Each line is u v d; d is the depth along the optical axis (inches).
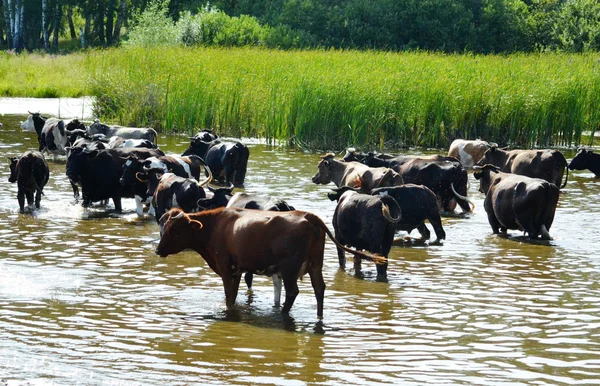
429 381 356.8
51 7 3297.2
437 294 490.0
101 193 723.4
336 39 2618.1
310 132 1147.9
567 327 431.8
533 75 1310.3
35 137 1162.6
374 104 1160.8
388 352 391.9
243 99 1256.2
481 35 2659.9
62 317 434.0
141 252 577.3
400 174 737.0
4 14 3358.8
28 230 636.7
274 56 1517.0
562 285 510.9
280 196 780.0
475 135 1205.7
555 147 1205.1
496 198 650.2
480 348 398.9
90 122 1296.8
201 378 356.2
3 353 381.1
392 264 561.6
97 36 3415.4
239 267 443.5
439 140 1202.0
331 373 364.5
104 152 722.8
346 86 1172.5
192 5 3115.2
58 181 863.1
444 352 393.1
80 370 362.9
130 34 2167.8
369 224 521.3
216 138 924.6
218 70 1337.4
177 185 610.9
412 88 1198.3
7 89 1718.8
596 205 780.6
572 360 384.2
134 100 1307.8
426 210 593.6
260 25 2682.1
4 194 778.8
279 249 428.8
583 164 973.8
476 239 641.6
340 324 433.4
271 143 1190.3
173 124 1252.5
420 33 2640.3
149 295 478.6
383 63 1414.9
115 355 382.0
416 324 434.0
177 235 453.1
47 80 1856.5
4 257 552.4
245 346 397.1
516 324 435.2
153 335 410.6
